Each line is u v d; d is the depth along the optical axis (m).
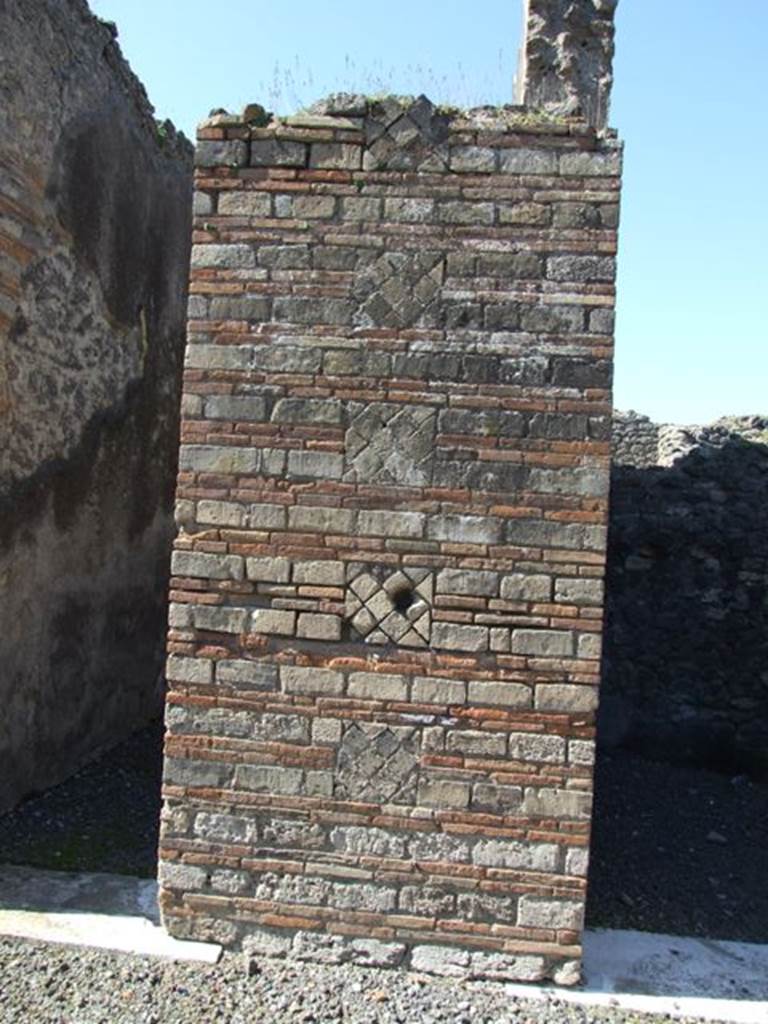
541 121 4.36
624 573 8.30
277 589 4.44
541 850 4.31
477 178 4.38
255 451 4.45
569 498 4.30
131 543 7.74
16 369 5.81
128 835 5.74
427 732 4.36
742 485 8.17
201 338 4.49
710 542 8.15
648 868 5.73
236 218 4.48
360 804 4.39
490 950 4.33
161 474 8.27
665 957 4.64
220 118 4.48
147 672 8.27
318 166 4.44
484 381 4.35
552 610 4.31
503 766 4.33
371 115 4.43
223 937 4.46
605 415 4.29
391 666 4.39
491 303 4.36
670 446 9.23
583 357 4.31
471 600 4.35
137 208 7.50
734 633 8.11
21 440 5.92
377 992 4.17
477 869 4.33
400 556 4.38
